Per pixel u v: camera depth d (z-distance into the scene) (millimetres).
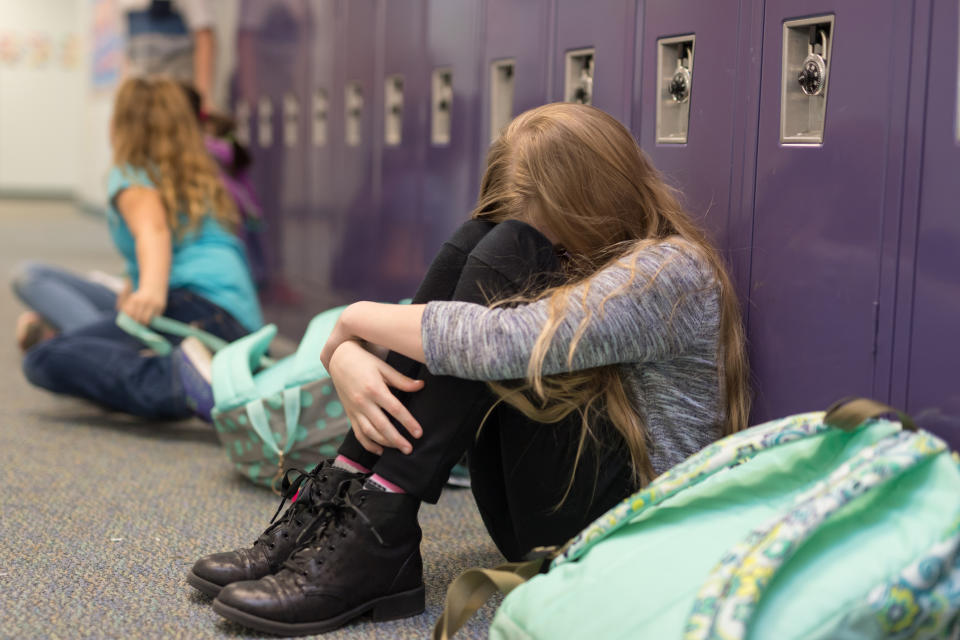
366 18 2785
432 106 2418
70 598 1416
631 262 1235
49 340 2434
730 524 1093
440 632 1181
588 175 1312
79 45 12703
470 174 2254
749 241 1499
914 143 1235
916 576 927
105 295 3137
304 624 1277
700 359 1300
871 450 1021
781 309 1449
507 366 1199
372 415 1278
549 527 1324
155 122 2523
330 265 3143
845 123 1328
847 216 1333
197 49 4219
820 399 1392
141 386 2322
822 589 938
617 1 1745
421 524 1795
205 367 2246
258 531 1733
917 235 1239
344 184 3000
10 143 12648
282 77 3488
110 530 1727
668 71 1666
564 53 1898
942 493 991
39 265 3076
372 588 1315
